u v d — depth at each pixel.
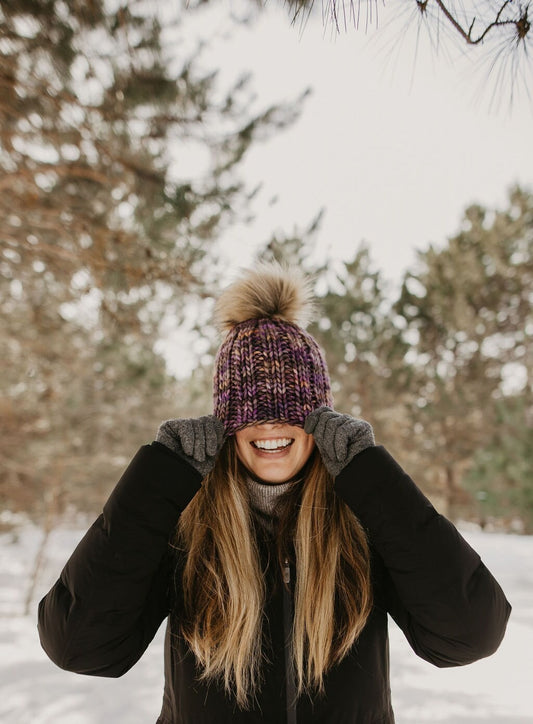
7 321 5.81
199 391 9.02
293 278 1.58
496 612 1.18
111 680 4.51
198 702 1.25
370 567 1.36
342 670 1.25
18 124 3.84
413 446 13.99
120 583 1.15
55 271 4.41
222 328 1.58
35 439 8.53
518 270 15.28
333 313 11.56
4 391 7.70
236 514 1.37
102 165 4.19
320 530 1.36
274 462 1.41
